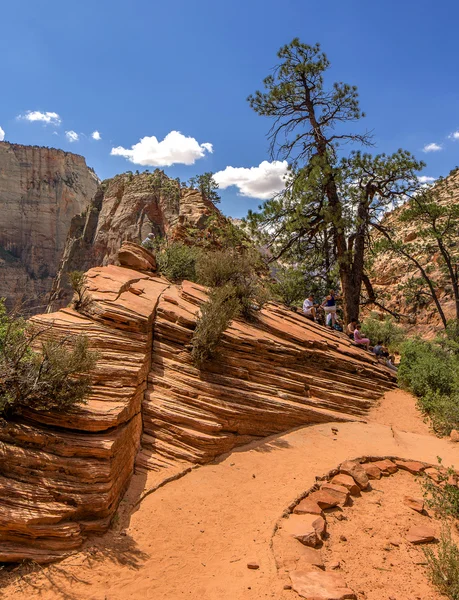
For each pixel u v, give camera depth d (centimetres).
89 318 934
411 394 1252
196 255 1534
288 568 520
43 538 530
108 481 599
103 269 1280
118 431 670
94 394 722
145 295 1108
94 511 574
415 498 695
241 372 989
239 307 1149
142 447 779
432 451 908
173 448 779
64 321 897
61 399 639
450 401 1093
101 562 525
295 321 1384
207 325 948
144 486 690
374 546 578
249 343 1054
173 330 971
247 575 514
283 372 1066
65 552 529
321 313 1850
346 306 2009
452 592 486
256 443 871
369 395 1175
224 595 486
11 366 633
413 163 1906
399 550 573
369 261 2420
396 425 1063
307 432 941
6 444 581
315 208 2016
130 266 1409
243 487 717
